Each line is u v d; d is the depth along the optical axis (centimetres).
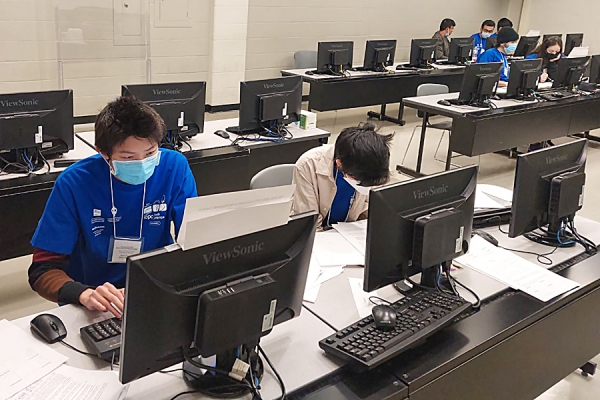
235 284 120
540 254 210
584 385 248
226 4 636
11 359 130
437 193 167
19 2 508
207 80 666
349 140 188
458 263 196
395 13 818
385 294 173
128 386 125
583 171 220
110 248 171
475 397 160
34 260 166
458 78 729
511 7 976
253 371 131
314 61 691
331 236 211
